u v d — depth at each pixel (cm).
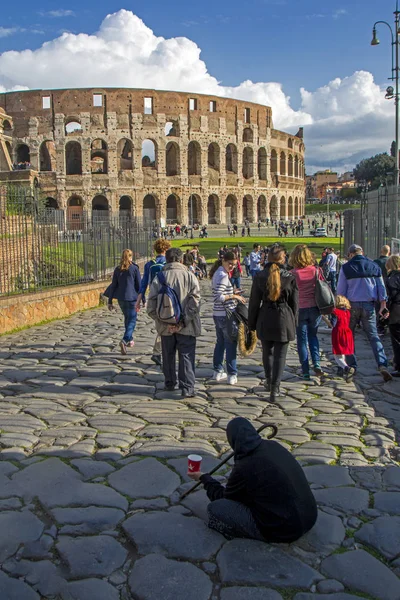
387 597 364
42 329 1447
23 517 457
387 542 421
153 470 544
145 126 7744
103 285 2027
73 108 7481
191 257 1083
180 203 8081
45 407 743
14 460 570
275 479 413
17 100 7488
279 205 9544
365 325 920
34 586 375
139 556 407
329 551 413
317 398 798
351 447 610
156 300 797
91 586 373
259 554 407
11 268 1504
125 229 2600
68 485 512
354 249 939
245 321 862
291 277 776
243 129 8694
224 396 805
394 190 1514
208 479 466
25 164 6212
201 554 408
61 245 1861
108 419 696
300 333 895
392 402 782
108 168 7619
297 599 361
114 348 1171
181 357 796
